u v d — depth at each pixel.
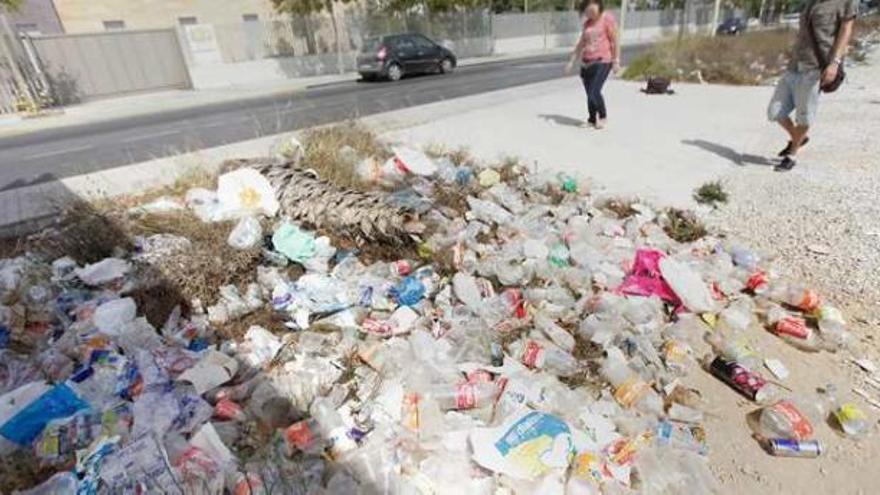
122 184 4.64
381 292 2.82
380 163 4.77
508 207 3.98
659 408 2.07
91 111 12.68
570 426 1.93
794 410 2.00
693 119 7.02
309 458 1.79
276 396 2.06
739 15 37.62
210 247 3.01
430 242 3.24
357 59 16.58
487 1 26.67
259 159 4.47
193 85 17.17
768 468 1.82
